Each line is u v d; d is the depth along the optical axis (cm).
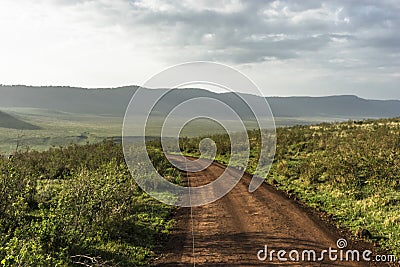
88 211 984
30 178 1319
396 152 1830
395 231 1008
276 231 1045
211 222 1162
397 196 1321
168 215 1273
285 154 2480
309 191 1580
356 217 1163
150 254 899
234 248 918
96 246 888
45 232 809
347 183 1546
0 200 923
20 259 618
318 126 3762
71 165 2195
